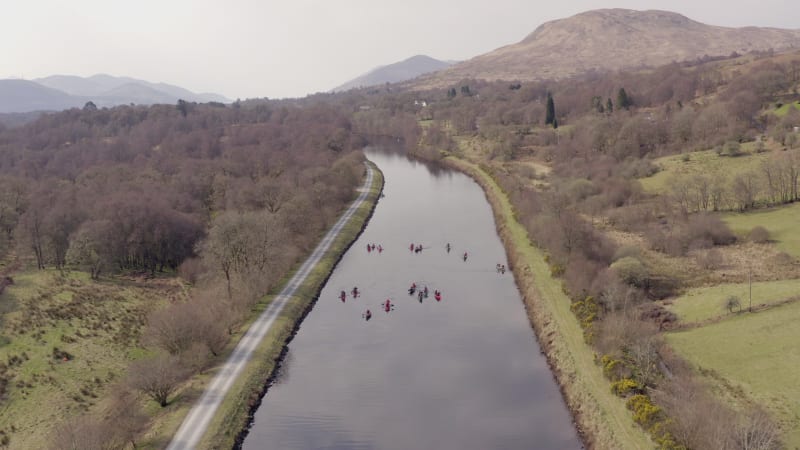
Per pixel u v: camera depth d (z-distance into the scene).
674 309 74.81
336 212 149.25
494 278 103.12
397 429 58.62
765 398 51.19
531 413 60.56
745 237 100.75
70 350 71.94
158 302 90.44
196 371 68.06
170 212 112.19
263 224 97.44
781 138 139.50
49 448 50.66
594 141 182.12
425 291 96.62
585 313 75.06
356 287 100.12
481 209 156.62
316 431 58.62
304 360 74.38
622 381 57.06
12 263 108.31
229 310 81.75
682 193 120.62
